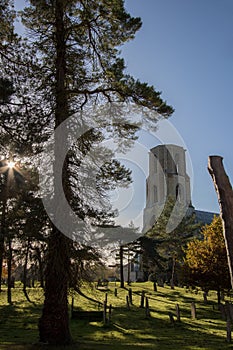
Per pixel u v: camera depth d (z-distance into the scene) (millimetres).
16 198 14016
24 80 12359
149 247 32812
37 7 12695
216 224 24016
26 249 11711
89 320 16750
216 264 22547
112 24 12688
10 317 17172
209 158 3613
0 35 12734
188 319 18578
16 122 11617
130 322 16859
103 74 12930
